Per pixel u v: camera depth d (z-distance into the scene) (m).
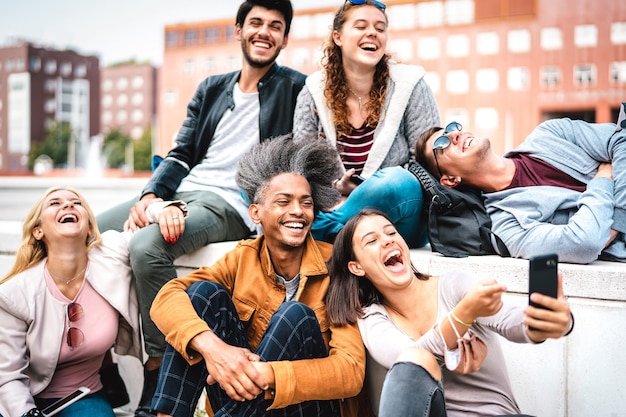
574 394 2.25
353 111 2.97
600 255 2.46
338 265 2.16
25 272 2.40
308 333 2.00
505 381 2.00
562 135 2.70
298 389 1.89
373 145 2.89
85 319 2.44
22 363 2.31
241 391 1.89
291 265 2.25
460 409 1.97
